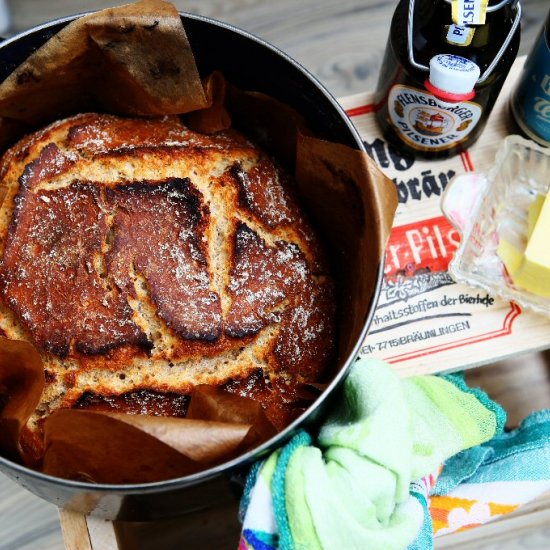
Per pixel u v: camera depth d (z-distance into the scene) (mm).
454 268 628
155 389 553
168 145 580
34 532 728
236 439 513
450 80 565
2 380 553
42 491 547
